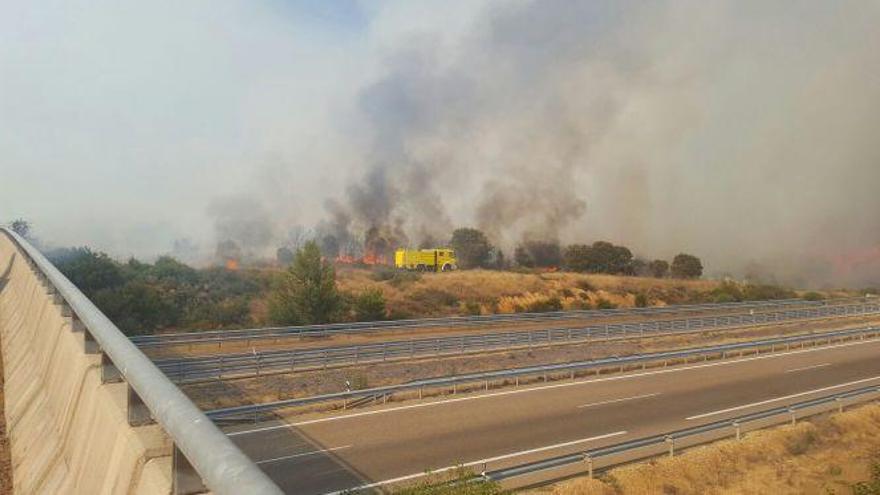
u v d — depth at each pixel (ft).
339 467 43.09
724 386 73.51
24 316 69.36
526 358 87.45
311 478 40.98
